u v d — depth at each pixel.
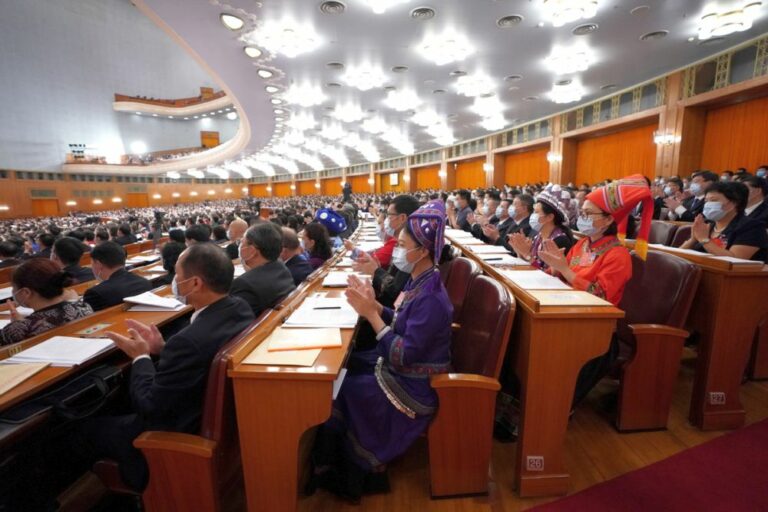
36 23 23.50
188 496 1.33
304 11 5.45
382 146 19.33
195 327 1.45
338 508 1.66
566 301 1.62
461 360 1.85
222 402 1.33
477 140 16.45
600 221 2.08
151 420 1.41
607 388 2.59
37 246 8.53
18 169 22.83
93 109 26.84
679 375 2.70
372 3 5.15
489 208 5.87
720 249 2.38
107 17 27.19
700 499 1.61
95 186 26.97
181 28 5.98
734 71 7.08
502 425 2.12
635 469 1.80
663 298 2.07
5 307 2.72
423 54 7.03
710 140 8.09
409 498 1.70
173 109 29.00
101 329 1.92
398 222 2.97
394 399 1.61
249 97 10.10
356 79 8.30
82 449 1.52
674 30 6.19
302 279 3.01
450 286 2.66
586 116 10.86
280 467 1.35
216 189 36.84
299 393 1.30
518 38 6.39
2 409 1.25
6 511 1.39
